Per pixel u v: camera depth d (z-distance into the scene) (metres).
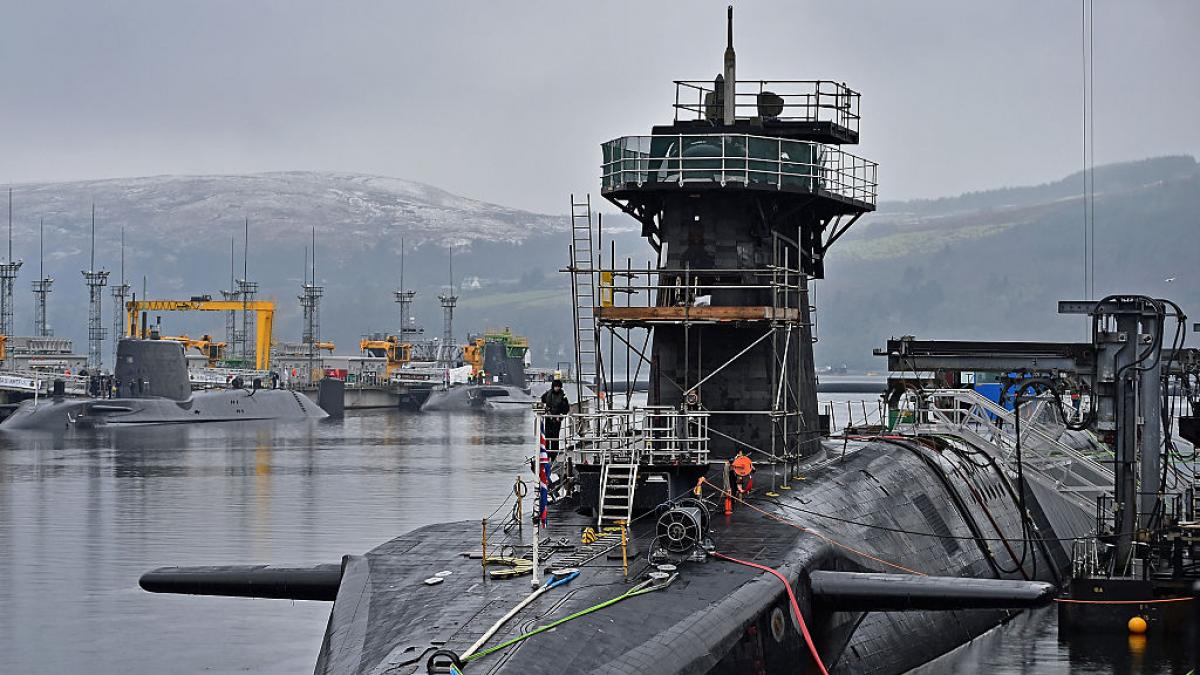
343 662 17.75
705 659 18.88
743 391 33.62
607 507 24.66
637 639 18.47
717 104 37.62
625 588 20.34
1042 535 41.31
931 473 36.59
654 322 32.41
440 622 18.39
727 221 33.78
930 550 32.47
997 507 39.31
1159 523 35.69
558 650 17.38
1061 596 36.97
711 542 23.06
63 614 42.47
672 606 19.88
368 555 23.06
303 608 43.25
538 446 24.78
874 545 29.05
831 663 24.44
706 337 33.81
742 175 32.84
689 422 28.12
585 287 32.69
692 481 26.44
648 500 25.64
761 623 20.81
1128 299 35.16
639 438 26.20
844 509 29.84
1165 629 33.56
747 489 28.33
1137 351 35.22
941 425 43.03
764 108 37.12
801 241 36.41
